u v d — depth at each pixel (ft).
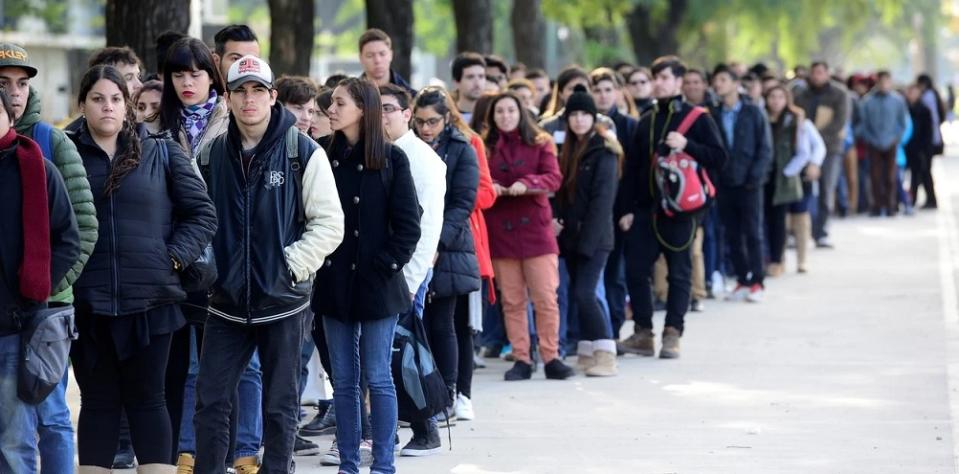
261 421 57.62
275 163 51.29
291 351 51.96
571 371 82.28
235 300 50.78
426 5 401.08
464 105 87.15
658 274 110.52
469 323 70.23
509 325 82.02
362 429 62.13
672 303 88.43
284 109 52.06
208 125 57.67
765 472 59.72
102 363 50.01
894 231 170.91
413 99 73.26
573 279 83.97
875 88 188.03
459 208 66.54
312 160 51.60
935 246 153.89
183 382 54.44
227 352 51.70
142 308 49.16
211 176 51.78
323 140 58.44
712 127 86.22
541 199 79.71
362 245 54.90
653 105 87.71
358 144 55.21
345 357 56.03
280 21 139.64
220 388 51.62
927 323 101.14
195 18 180.14
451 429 68.85
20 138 46.39
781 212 127.75
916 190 201.46
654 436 66.95
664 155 86.43
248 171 51.24
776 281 126.93
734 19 340.80
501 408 73.72
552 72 360.48
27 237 45.80
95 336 49.67
